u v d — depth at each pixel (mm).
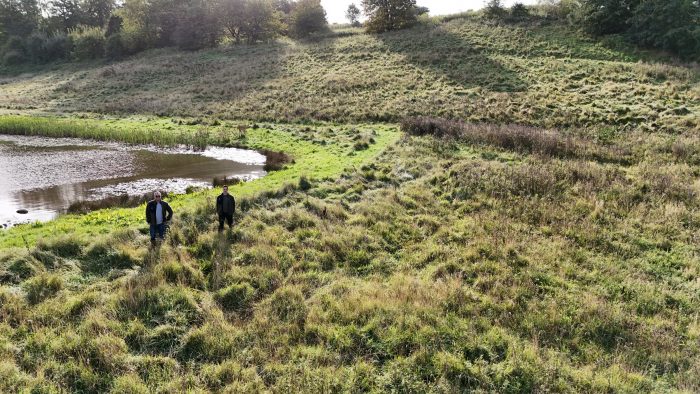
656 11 39719
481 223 15609
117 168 24891
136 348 9172
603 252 13805
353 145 26844
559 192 18047
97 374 8273
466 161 21641
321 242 13836
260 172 23672
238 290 11219
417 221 15875
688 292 11734
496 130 25625
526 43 46406
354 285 11750
